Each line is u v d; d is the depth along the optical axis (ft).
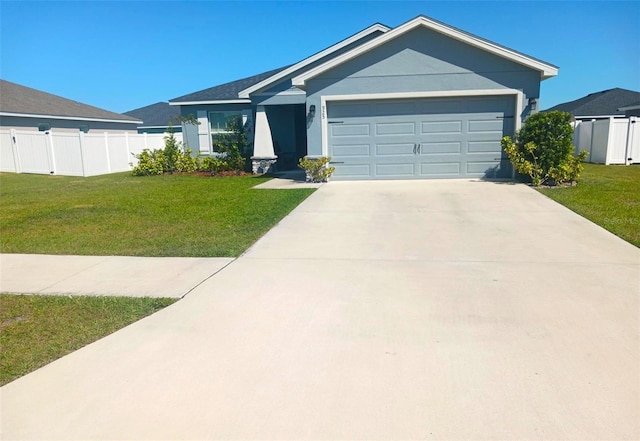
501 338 12.55
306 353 12.01
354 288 16.60
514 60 39.52
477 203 31.17
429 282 17.07
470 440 8.64
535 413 9.37
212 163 58.59
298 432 8.98
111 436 9.00
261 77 69.36
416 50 41.19
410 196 34.37
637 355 11.51
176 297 16.08
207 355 12.04
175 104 64.75
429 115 42.34
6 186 51.29
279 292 16.34
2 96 81.97
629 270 17.88
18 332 13.62
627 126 61.05
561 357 11.49
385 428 9.04
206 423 9.32
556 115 36.91
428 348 12.10
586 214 27.04
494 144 41.98
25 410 9.87
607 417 9.20
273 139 64.80
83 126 93.56
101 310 15.14
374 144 43.47
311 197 35.32
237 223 27.55
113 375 11.18
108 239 24.61
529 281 16.93
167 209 33.09
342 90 42.65
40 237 25.36
